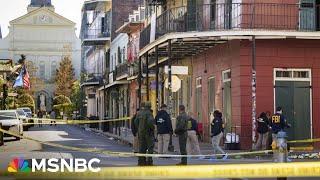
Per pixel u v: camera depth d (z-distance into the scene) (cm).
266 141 2789
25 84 6512
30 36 13150
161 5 4503
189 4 3472
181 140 2261
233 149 2953
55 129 6600
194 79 3922
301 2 2997
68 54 13200
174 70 3105
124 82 6412
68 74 12400
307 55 3038
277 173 934
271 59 3009
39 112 9119
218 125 2564
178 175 884
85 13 9650
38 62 13175
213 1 3350
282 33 2869
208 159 2497
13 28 13100
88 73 9431
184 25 3412
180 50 3606
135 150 2489
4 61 5078
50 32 13225
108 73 7356
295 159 2461
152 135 2225
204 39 3034
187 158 2430
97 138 4712
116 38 7056
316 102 3041
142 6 6334
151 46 3484
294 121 3019
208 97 3591
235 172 909
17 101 8062
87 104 9631
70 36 13262
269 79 3002
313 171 964
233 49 3109
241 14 2980
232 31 2866
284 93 3019
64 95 12181
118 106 7175
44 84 13100
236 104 3050
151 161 2216
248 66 2998
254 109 2850
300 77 3039
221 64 3325
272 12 2980
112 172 895
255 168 941
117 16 7488
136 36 5538
